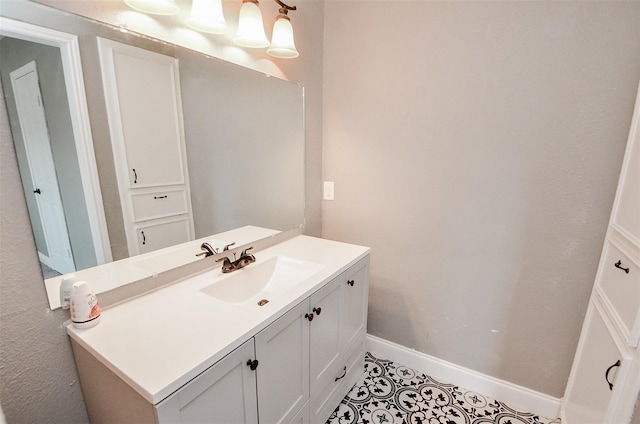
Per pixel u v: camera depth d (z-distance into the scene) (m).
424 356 1.86
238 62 1.36
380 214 1.85
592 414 1.16
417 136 1.65
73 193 0.89
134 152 1.04
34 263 0.81
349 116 1.84
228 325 0.89
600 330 1.20
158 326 0.88
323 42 1.82
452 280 1.70
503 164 1.46
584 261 1.37
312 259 1.47
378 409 1.59
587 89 1.25
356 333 1.65
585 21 1.21
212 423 0.80
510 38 1.36
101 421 0.89
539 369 1.56
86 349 0.82
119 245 1.02
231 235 1.43
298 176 1.80
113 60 0.95
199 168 1.26
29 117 0.78
